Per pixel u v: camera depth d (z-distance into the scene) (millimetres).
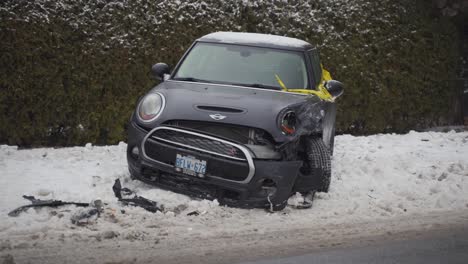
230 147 12039
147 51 18578
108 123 18391
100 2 18062
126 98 18484
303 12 21406
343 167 15758
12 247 9492
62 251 9477
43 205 11383
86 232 10281
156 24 18719
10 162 15102
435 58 24000
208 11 19547
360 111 22562
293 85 14086
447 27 24219
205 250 9938
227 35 15406
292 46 15086
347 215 12391
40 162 15250
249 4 20219
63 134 18094
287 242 10609
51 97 17469
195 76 14211
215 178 12039
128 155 12883
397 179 15148
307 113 13008
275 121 12375
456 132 24344
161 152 12320
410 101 23656
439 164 17375
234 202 12148
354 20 22188
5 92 16984
